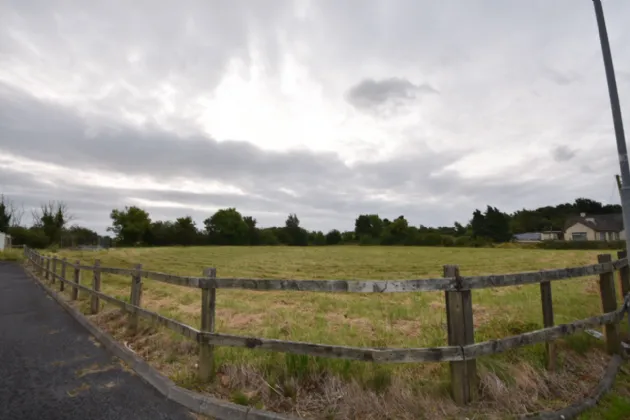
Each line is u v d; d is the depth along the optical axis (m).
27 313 9.18
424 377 4.17
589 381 4.19
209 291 4.36
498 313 7.73
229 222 97.50
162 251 53.78
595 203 106.56
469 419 3.34
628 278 5.81
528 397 3.73
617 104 5.58
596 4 5.87
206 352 4.25
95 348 5.94
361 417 3.47
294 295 11.89
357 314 8.45
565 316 7.20
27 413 3.62
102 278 17.08
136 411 3.71
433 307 9.14
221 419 3.58
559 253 39.91
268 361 4.48
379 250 57.81
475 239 76.75
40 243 59.53
